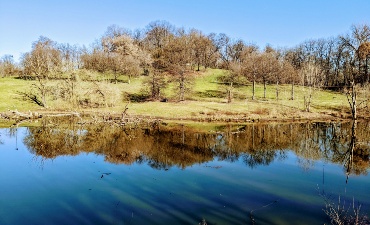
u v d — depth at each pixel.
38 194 17.80
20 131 38.44
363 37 55.28
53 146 30.53
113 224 14.00
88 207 15.95
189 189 18.66
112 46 98.81
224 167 23.56
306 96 71.62
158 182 19.91
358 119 51.41
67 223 14.11
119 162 24.83
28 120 46.94
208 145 31.50
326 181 20.33
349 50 73.88
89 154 27.42
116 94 59.69
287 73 69.06
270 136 36.94
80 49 95.44
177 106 58.44
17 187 18.97
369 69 77.31
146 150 28.98
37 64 71.88
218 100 67.00
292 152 28.88
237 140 34.38
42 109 55.31
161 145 31.23
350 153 28.69
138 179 20.56
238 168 23.33
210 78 90.69
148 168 23.17
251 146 31.34
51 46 82.56
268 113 54.19
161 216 14.83
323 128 43.03
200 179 20.59
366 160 26.20
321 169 23.22
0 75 90.88
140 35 119.12
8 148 29.58
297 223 13.95
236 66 84.81
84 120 47.06
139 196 17.48
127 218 14.62
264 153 28.36
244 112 54.31
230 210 15.50
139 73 83.44
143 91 69.69
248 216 14.80
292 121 49.19
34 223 14.14
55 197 17.36
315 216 14.76
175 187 18.98
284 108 58.59
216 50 116.50
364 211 15.39
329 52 96.19
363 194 17.94
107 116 50.09
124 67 79.56
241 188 18.81
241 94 74.50
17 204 16.36
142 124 44.84
